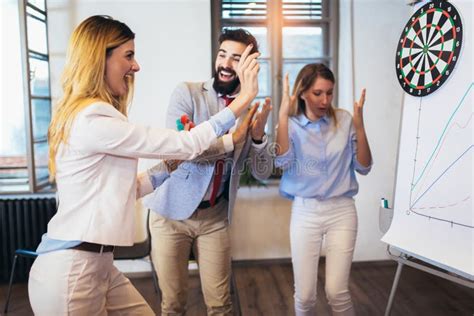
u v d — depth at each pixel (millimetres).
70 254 1237
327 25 3684
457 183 1825
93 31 1287
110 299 1432
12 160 3434
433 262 1885
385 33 3488
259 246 3689
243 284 3324
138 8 3295
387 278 3398
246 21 3598
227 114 1395
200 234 1896
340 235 2000
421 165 2025
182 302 1976
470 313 2787
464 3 1804
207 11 3338
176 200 1821
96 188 1267
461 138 1815
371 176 3588
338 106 3707
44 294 1241
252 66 1438
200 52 3365
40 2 3229
